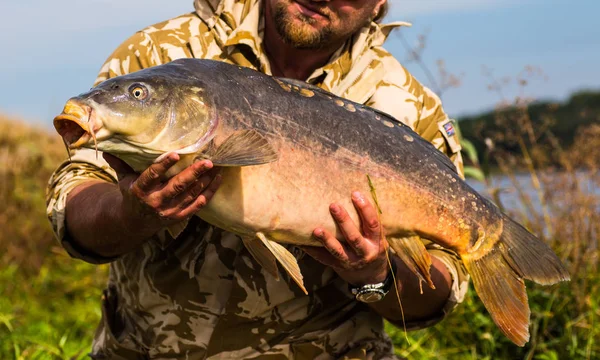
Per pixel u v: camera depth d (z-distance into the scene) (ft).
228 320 10.72
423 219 9.90
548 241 17.02
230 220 8.98
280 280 10.71
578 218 16.85
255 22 11.30
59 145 29.04
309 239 9.42
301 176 9.14
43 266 22.72
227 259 10.67
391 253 10.38
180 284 10.73
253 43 11.26
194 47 11.31
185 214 8.64
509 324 10.07
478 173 17.42
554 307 16.33
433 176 9.91
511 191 17.54
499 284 10.16
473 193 10.18
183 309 10.76
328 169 9.29
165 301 10.78
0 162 25.68
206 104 8.64
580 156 17.74
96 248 10.06
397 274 10.57
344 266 9.71
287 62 11.51
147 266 10.77
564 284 16.39
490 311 10.07
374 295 10.25
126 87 8.37
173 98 8.49
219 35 11.37
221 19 11.46
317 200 9.26
